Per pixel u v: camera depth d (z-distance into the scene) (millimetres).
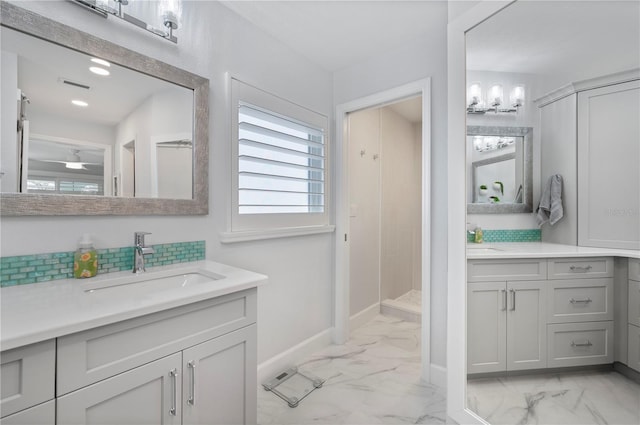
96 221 1241
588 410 1173
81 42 1174
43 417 722
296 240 2203
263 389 1855
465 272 1483
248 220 1829
